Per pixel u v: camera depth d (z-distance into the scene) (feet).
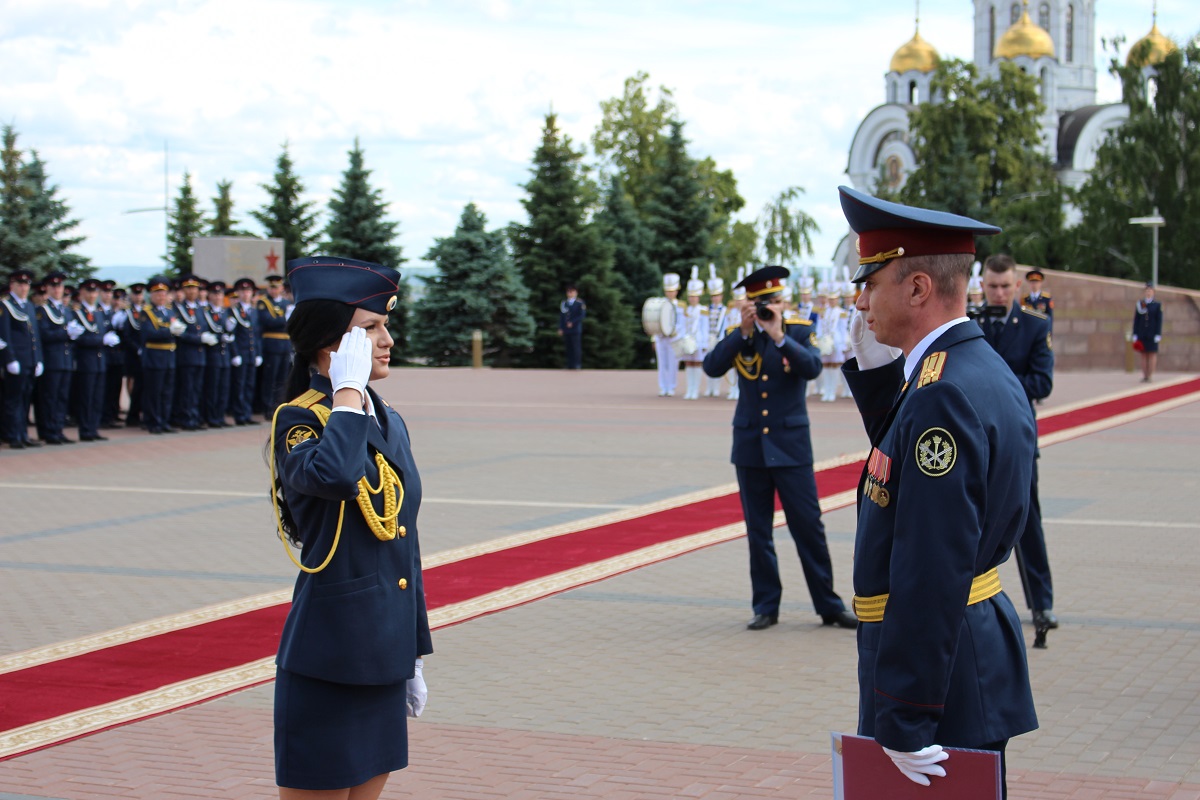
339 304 12.30
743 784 17.28
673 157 164.45
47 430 61.21
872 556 10.96
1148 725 19.47
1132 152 168.04
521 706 20.81
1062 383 90.68
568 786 17.30
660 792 17.03
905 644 10.12
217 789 17.29
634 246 159.53
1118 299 107.14
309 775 12.05
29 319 59.06
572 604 27.86
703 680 22.22
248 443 61.72
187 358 67.36
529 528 36.81
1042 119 270.87
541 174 148.77
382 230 144.87
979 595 10.96
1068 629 25.27
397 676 12.29
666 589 29.30
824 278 83.15
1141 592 28.30
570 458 52.95
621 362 146.61
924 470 10.20
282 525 12.76
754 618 26.03
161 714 20.42
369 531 12.23
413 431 64.08
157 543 35.40
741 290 25.90
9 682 22.17
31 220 131.13
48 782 17.53
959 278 10.94
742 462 25.90
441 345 140.87
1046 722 19.69
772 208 215.92
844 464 49.06
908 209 10.97
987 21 298.76
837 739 10.56
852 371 12.56
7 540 35.99
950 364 10.59
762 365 25.68
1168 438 57.62
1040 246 176.45
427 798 16.92
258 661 23.34
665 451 55.16
